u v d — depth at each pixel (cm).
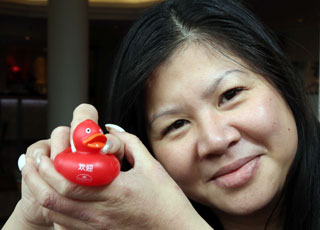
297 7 594
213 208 72
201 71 61
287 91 70
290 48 95
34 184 45
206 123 60
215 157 61
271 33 75
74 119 52
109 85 80
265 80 65
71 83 437
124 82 69
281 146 62
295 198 73
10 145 904
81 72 442
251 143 61
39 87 978
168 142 66
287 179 71
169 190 49
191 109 61
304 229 76
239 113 60
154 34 65
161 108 64
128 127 74
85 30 445
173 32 63
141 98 68
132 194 45
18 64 1019
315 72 464
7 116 925
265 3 576
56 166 43
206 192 65
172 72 62
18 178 384
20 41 923
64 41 433
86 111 55
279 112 63
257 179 62
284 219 76
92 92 1021
